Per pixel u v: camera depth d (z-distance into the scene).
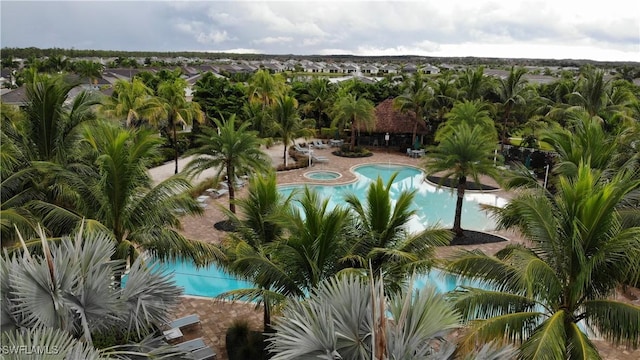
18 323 6.85
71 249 8.07
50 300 7.05
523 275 8.74
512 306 9.49
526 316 9.16
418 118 43.50
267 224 13.19
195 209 13.59
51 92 15.91
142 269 8.63
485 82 42.16
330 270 11.45
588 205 9.04
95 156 15.58
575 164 15.84
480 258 10.12
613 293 9.62
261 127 37.44
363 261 10.89
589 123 18.11
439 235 12.02
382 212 12.16
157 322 8.58
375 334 5.61
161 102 33.34
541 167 35.06
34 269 7.03
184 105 34.50
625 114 30.19
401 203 12.07
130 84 41.78
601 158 15.98
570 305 9.64
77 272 7.61
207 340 13.20
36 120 16.11
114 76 90.75
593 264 8.77
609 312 8.92
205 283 17.59
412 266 10.87
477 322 8.96
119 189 11.85
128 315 7.95
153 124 33.72
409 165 38.59
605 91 37.03
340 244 11.52
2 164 13.87
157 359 7.60
